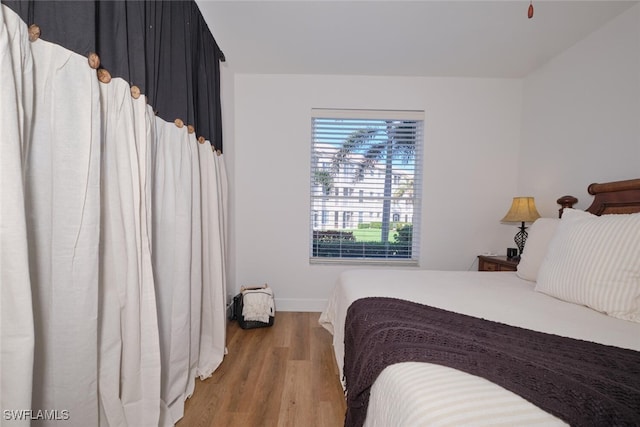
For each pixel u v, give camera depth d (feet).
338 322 5.17
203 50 5.37
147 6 3.58
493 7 5.43
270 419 4.17
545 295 4.34
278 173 8.64
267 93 8.47
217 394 4.73
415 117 8.61
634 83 5.35
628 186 4.94
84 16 2.56
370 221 8.95
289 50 7.09
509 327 2.99
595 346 2.53
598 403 1.65
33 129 2.28
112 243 3.05
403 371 2.12
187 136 4.56
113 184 3.04
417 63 7.73
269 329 7.44
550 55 7.20
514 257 7.46
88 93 2.59
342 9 5.54
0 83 1.89
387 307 3.59
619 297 3.41
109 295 3.04
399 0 5.28
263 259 8.79
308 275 8.82
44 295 2.39
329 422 4.13
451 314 3.38
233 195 8.49
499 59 7.45
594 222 3.99
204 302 5.71
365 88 8.49
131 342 3.21
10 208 1.94
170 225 4.22
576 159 6.63
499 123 8.61
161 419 3.85
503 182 8.70
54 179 2.40
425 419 1.65
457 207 8.73
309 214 8.76
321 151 8.76
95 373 2.70
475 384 1.88
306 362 5.77
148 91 3.62
